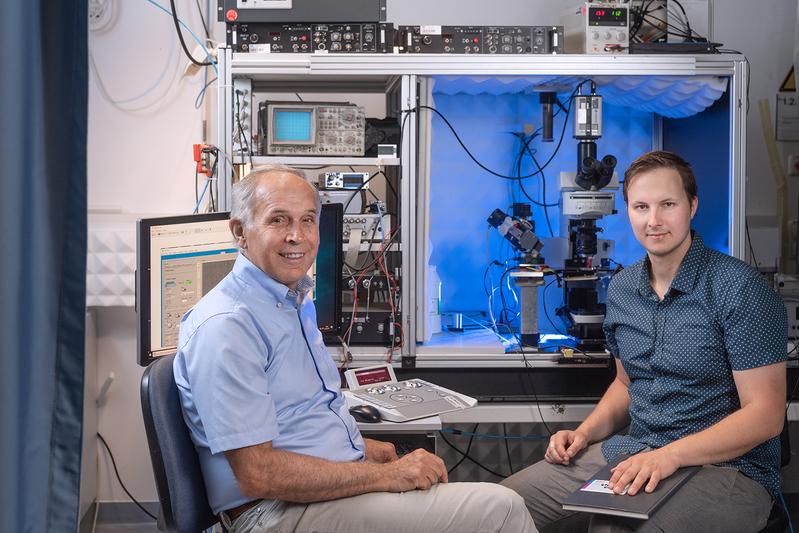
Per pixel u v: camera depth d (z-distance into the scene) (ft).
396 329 9.32
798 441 11.12
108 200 10.72
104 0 10.54
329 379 6.48
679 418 6.85
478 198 11.28
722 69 9.43
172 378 5.75
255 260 5.98
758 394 6.45
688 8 10.52
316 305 8.44
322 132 9.42
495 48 9.37
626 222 11.48
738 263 6.81
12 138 3.79
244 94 9.34
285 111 9.38
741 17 11.50
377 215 9.37
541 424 11.28
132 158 10.71
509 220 9.71
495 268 11.35
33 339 3.87
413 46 9.29
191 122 10.73
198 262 7.44
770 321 6.49
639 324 7.18
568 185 9.85
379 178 11.08
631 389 7.40
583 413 9.12
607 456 7.21
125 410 10.72
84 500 10.00
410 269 9.21
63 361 3.98
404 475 5.84
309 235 6.08
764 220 11.64
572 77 9.63
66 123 3.94
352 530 5.72
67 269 3.97
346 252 9.36
